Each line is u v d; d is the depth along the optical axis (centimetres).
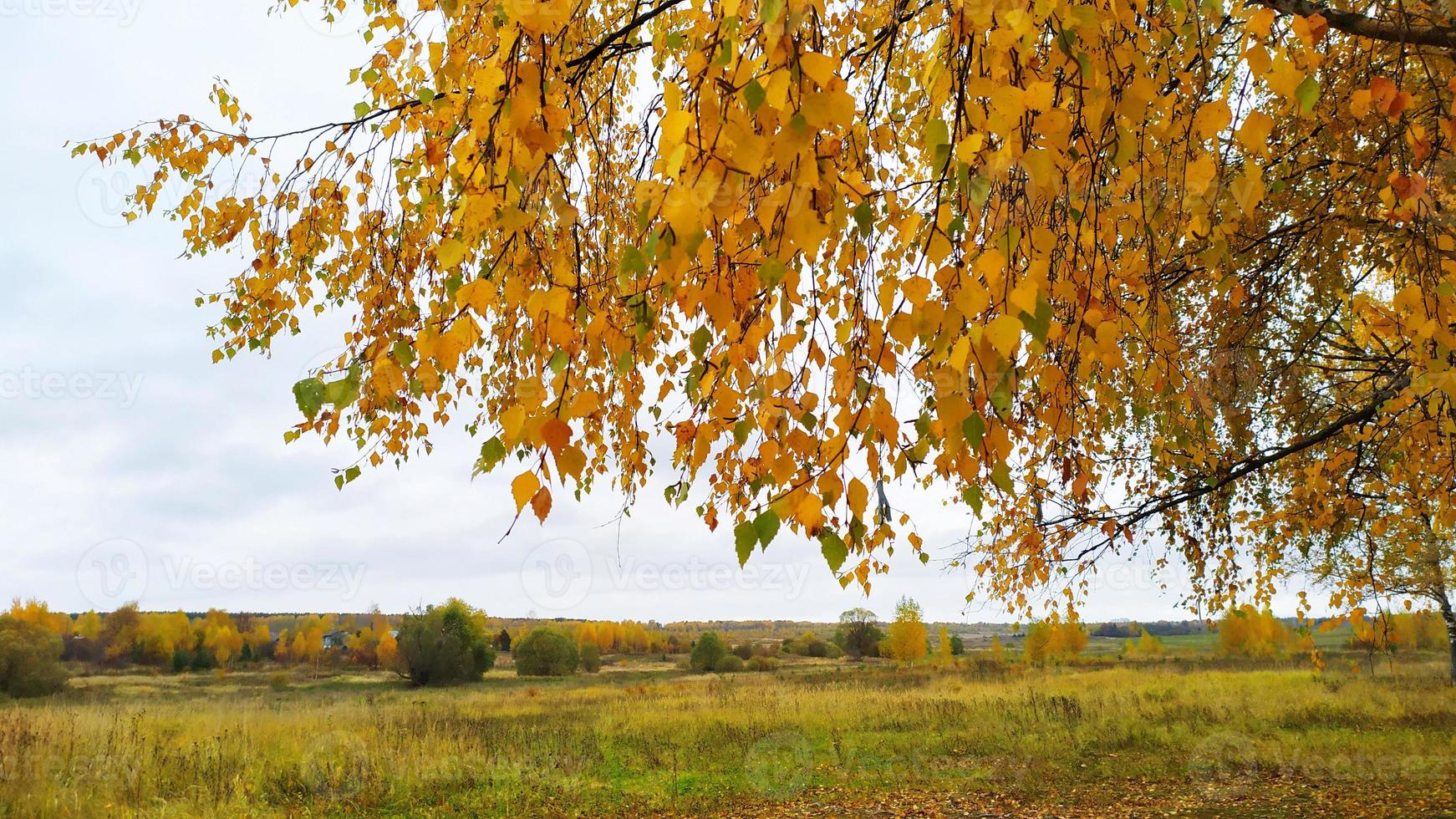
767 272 143
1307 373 418
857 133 204
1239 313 392
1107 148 171
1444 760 698
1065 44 142
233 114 346
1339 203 335
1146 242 255
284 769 735
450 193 288
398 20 328
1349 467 393
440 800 679
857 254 178
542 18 152
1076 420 333
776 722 1060
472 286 154
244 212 352
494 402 382
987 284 139
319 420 335
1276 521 457
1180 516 450
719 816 642
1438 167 232
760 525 132
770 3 112
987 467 147
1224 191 221
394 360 193
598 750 880
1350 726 877
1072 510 421
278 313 377
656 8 247
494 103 162
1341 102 305
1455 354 249
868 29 272
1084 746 866
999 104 130
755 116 133
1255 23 151
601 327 185
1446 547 444
